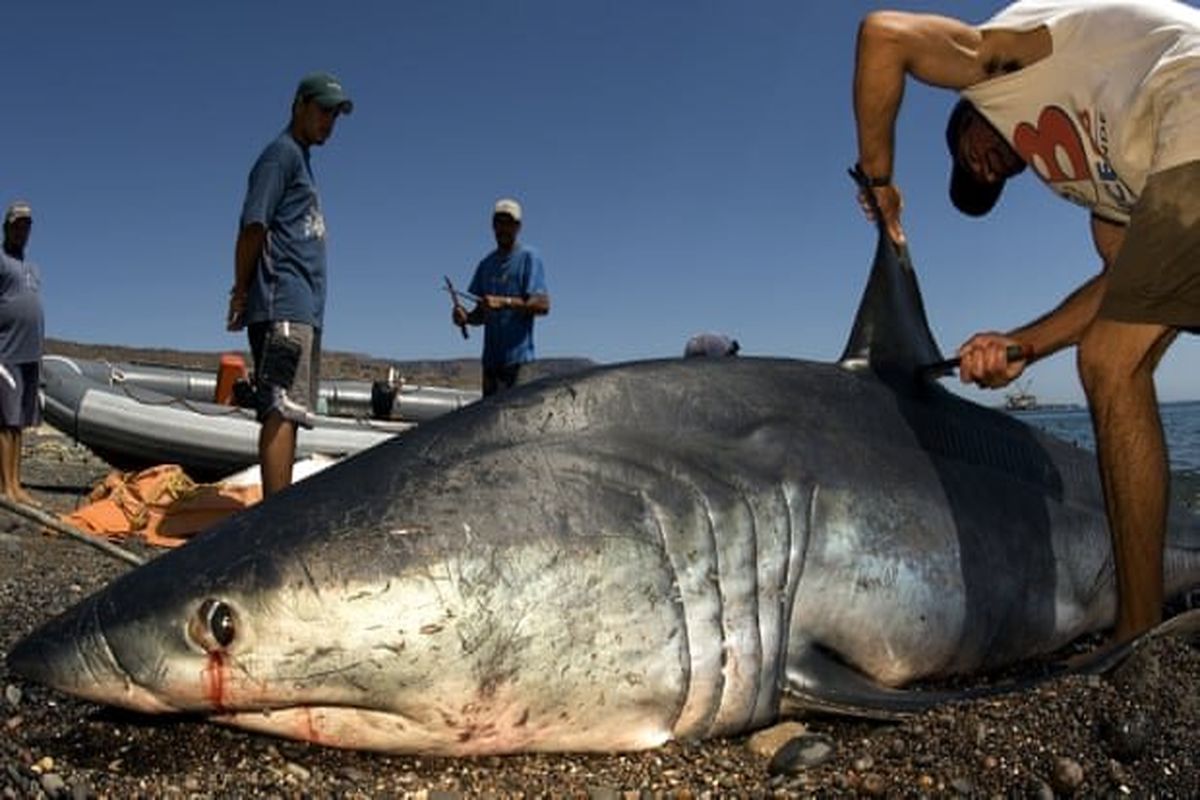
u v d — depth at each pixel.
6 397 7.73
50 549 6.28
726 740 2.88
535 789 2.55
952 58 3.38
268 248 5.61
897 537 3.27
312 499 2.73
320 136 5.70
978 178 3.92
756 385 3.34
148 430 10.26
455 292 8.45
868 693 2.92
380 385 13.08
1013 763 2.57
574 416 2.99
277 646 2.48
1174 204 3.00
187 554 2.65
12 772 2.56
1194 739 2.70
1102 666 2.90
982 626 3.49
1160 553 3.32
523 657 2.59
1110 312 3.16
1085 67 3.23
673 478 2.90
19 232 7.73
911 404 3.70
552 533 2.68
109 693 2.54
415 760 2.68
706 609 2.81
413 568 2.54
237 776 2.57
